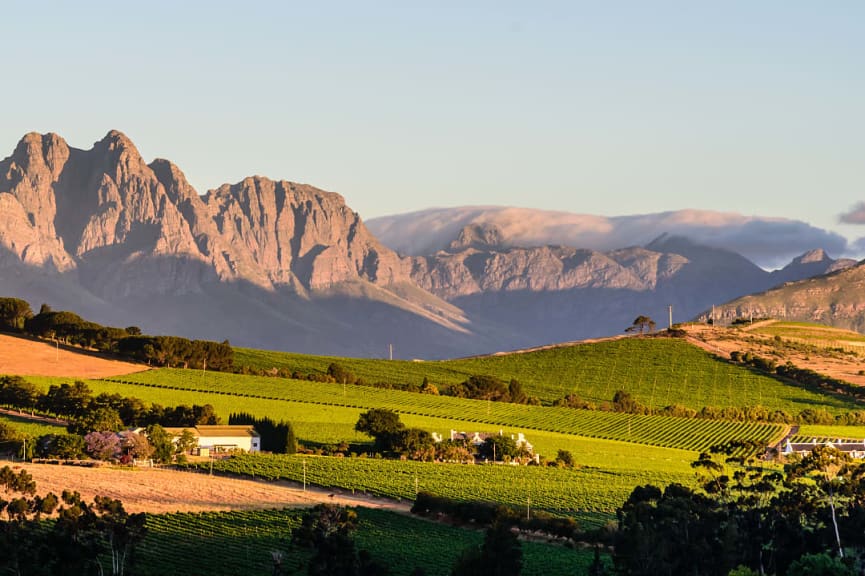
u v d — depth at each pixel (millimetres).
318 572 132000
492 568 133000
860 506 152500
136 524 143125
